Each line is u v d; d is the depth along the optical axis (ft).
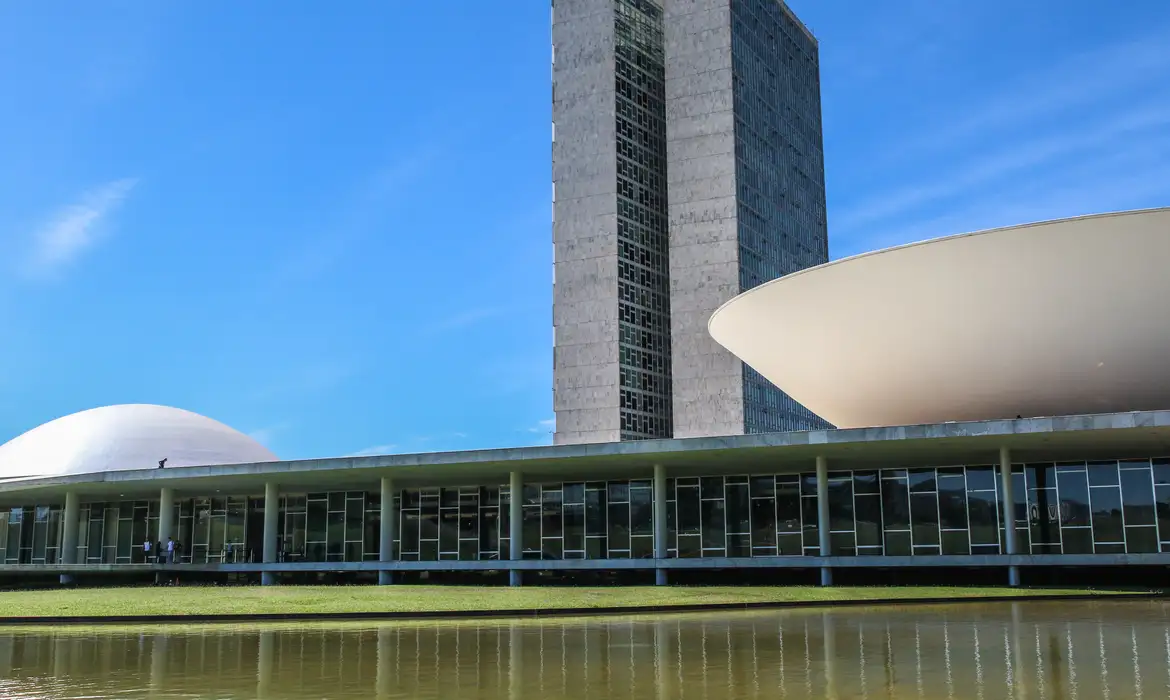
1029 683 36.73
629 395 372.79
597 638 55.21
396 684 38.55
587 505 135.03
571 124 388.16
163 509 147.64
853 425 128.26
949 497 117.80
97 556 163.94
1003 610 72.84
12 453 216.95
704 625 62.80
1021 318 104.58
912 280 107.65
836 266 112.27
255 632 62.13
